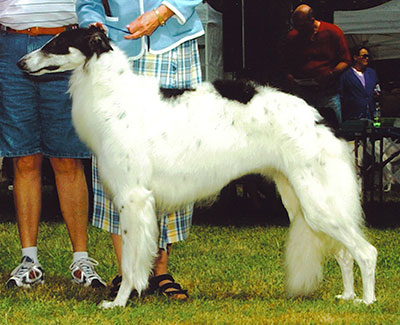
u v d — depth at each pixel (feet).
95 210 22.70
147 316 18.93
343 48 45.11
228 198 49.34
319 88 44.50
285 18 55.42
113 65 20.03
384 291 22.15
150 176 19.81
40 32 23.18
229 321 18.34
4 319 18.74
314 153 19.74
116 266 27.30
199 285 23.91
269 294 22.39
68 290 22.90
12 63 23.22
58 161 24.04
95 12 21.88
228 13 54.70
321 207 19.70
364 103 54.39
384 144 56.49
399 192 59.88
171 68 22.11
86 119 20.15
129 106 19.80
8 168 53.78
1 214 46.88
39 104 23.58
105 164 19.88
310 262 20.85
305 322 18.11
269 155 20.03
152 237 19.76
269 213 46.03
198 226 40.22
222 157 19.92
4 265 27.94
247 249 31.73
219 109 19.99
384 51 55.26
